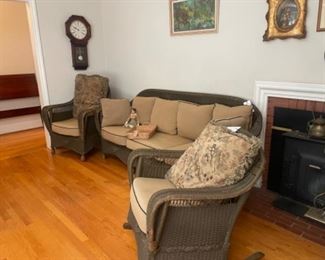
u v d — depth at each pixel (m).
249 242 1.92
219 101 2.75
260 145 1.50
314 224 2.07
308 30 2.13
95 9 4.05
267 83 2.42
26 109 5.02
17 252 1.86
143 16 3.50
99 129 3.39
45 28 3.63
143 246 1.52
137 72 3.83
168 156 1.93
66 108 3.83
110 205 2.44
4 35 4.71
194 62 3.05
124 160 3.09
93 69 4.21
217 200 1.41
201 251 1.53
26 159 3.62
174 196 1.32
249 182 1.44
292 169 2.30
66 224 2.17
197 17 2.88
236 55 2.64
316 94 2.15
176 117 2.94
